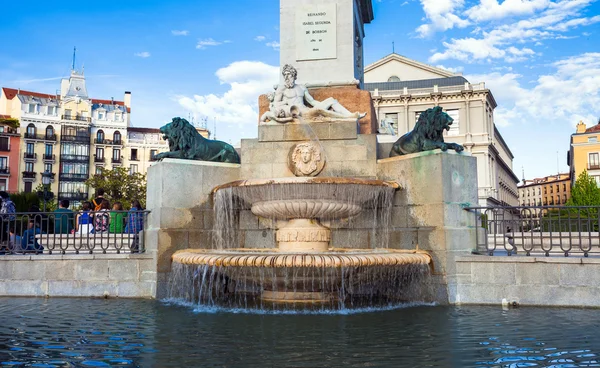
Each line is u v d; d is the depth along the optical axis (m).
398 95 49.91
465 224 6.86
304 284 6.10
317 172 7.93
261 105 9.12
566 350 3.89
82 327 4.82
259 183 6.75
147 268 7.20
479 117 48.53
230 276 6.43
